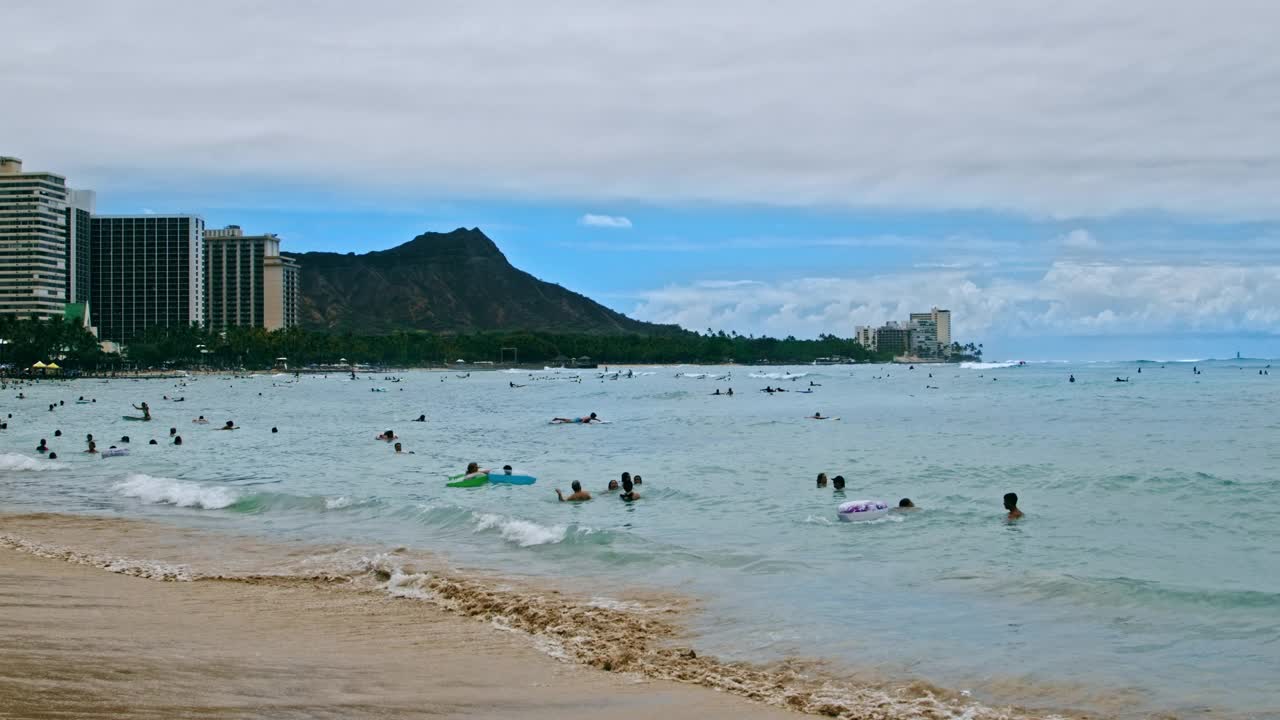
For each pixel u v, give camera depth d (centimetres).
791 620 1831
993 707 1377
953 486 3750
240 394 15350
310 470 4641
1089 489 3588
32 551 2611
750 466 4644
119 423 8300
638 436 6719
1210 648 1611
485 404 12000
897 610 1888
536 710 1345
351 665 1561
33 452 5572
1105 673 1502
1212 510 3084
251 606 1998
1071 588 2009
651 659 1617
